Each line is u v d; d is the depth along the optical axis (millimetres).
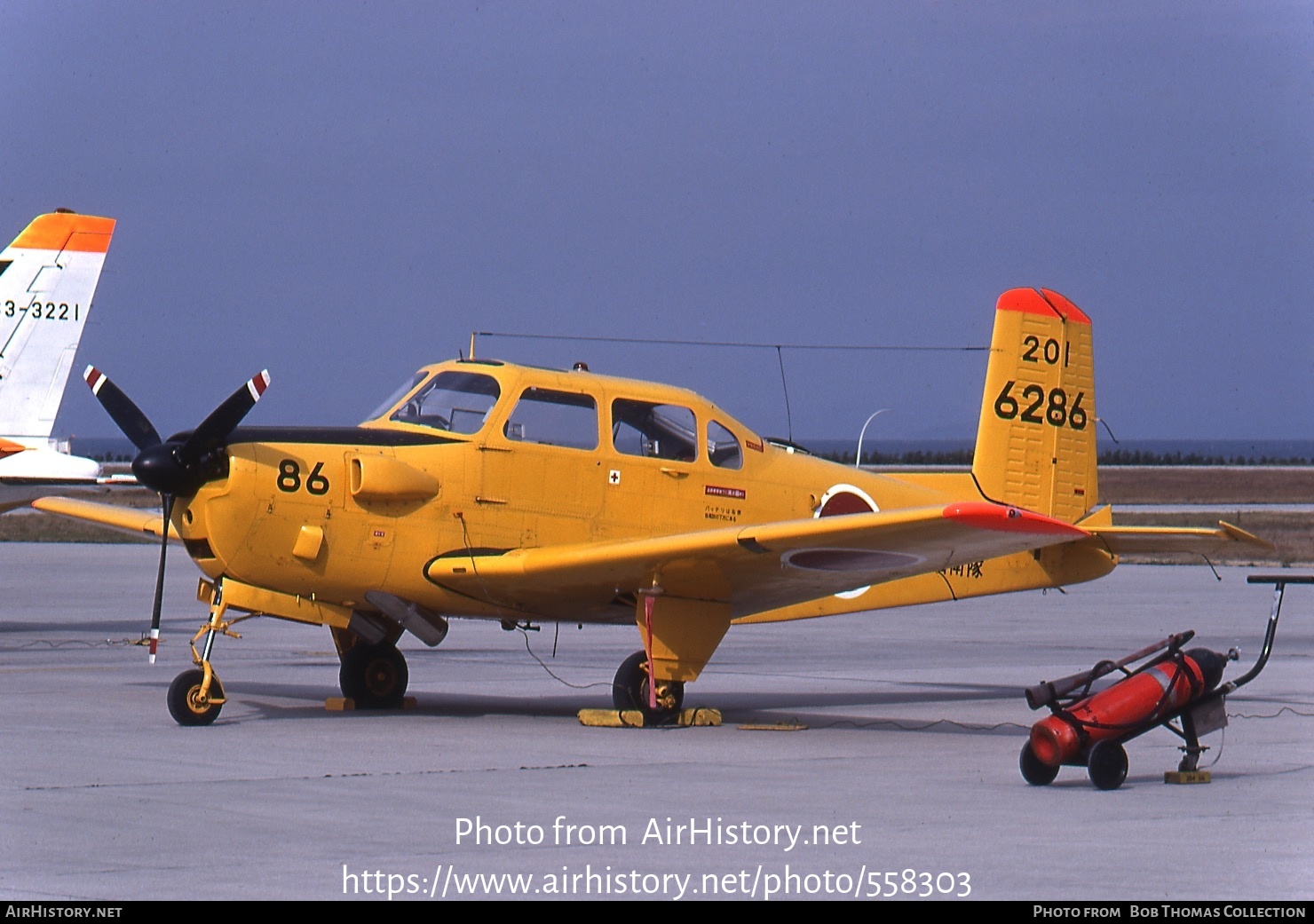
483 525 21609
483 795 14969
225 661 30578
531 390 22188
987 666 32031
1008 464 25922
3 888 11031
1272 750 19188
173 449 20172
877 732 20953
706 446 23359
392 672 23047
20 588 49750
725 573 20938
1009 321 25922
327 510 20688
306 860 11992
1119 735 15984
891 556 20156
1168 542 23484
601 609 22906
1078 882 11586
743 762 17734
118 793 14867
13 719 20828
